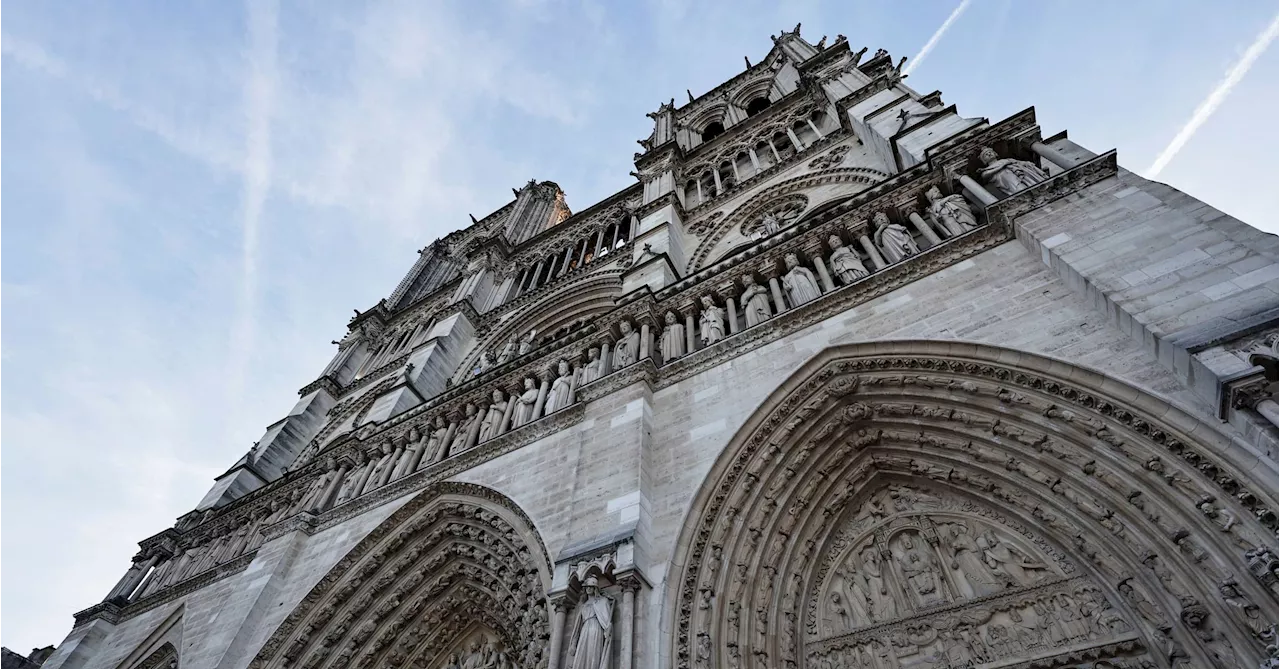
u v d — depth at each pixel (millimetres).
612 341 20156
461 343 37344
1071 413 10352
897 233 16156
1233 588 7887
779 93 40375
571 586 11820
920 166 17406
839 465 13539
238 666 17203
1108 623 9594
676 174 36312
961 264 13820
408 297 55906
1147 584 9227
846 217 17859
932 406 12609
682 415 15164
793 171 28953
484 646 17281
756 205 28609
